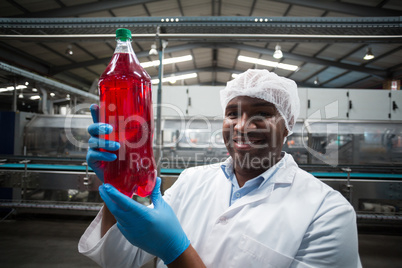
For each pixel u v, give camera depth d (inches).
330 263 20.9
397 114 113.1
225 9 203.5
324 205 24.1
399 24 70.9
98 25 77.6
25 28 78.8
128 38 22.5
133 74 22.4
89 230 26.0
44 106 161.0
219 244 24.8
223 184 30.0
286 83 26.8
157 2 176.4
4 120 121.3
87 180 95.3
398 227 112.0
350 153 120.8
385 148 137.4
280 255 22.0
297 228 22.9
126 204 19.9
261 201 26.0
